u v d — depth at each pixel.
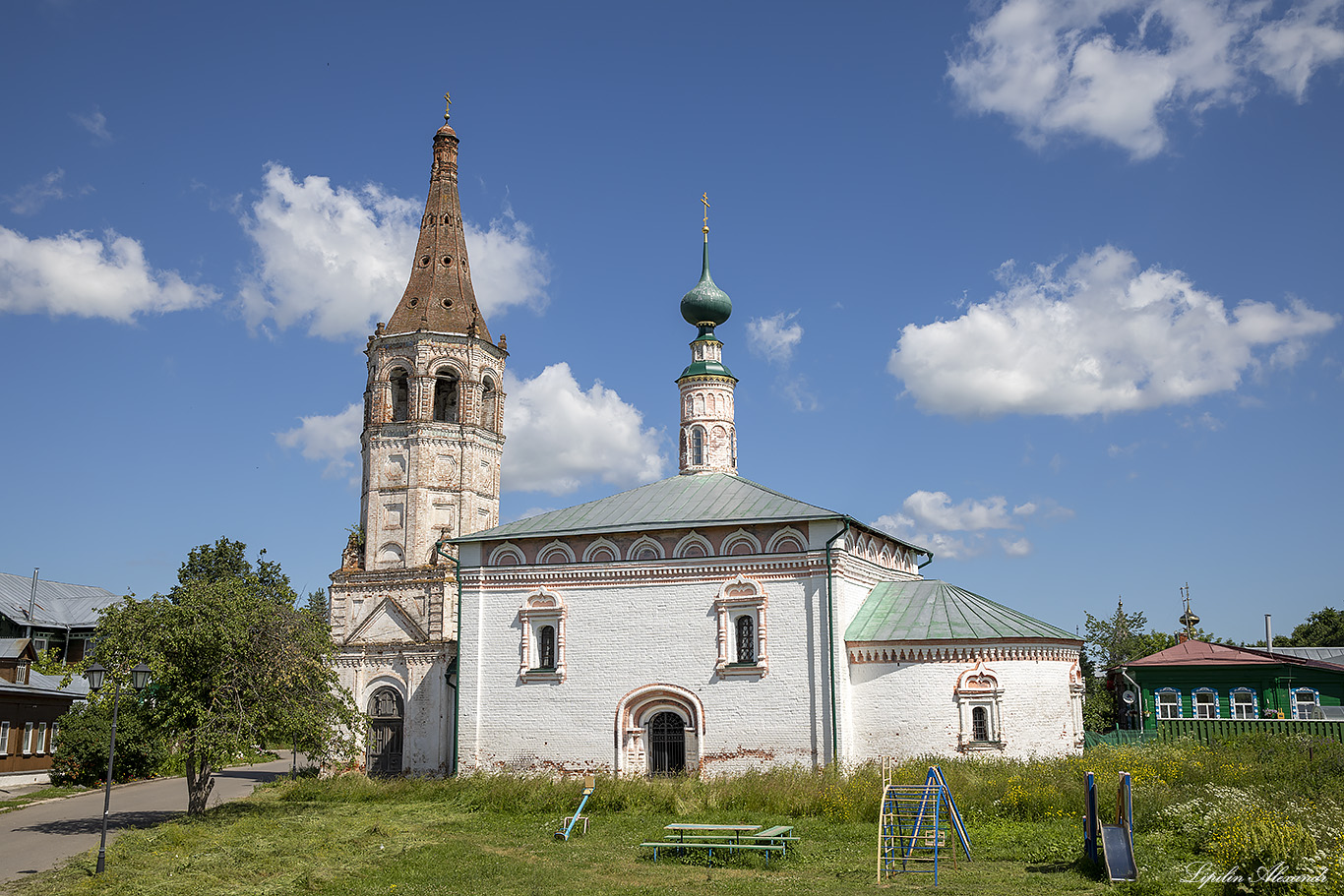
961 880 21.02
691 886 21.25
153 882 22.78
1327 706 45.72
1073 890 19.72
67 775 50.53
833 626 37.72
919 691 36.81
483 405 51.50
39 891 22.41
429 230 52.47
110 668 32.78
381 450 49.41
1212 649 50.59
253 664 34.03
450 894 20.75
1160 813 24.95
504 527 43.56
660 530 40.50
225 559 73.38
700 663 39.28
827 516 38.22
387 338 50.00
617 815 31.36
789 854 24.39
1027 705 36.41
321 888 21.77
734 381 47.97
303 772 49.00
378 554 48.41
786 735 37.66
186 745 32.53
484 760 41.44
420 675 46.00
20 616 71.38
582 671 40.75
